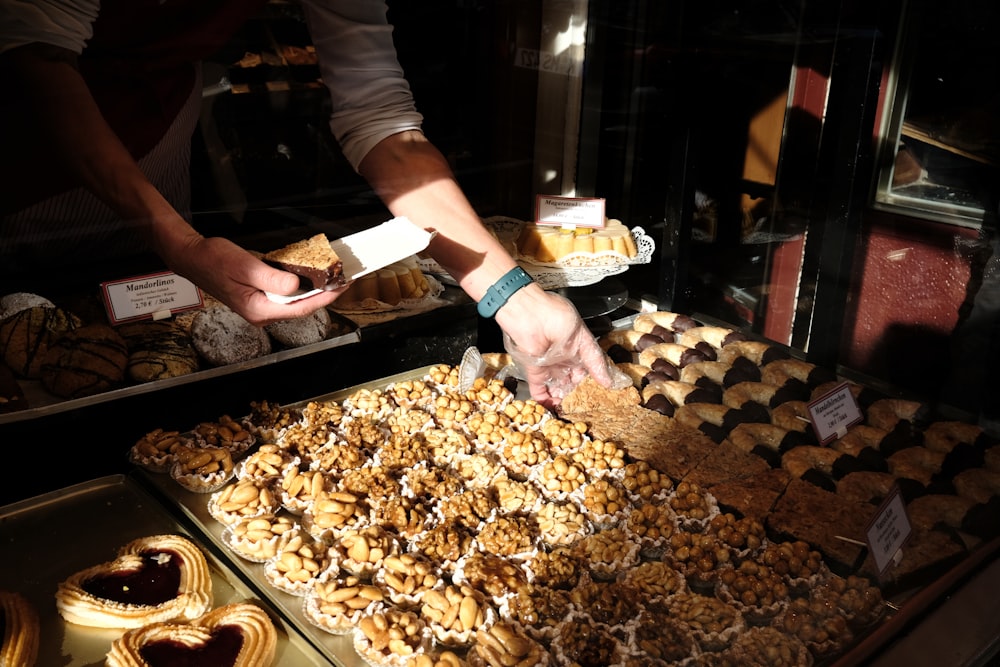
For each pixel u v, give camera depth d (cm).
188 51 139
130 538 156
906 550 163
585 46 234
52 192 134
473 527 165
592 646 137
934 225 233
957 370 218
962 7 225
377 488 169
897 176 244
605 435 197
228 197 160
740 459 191
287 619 142
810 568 158
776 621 146
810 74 255
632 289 270
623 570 158
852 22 204
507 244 249
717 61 244
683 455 191
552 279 240
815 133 261
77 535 156
